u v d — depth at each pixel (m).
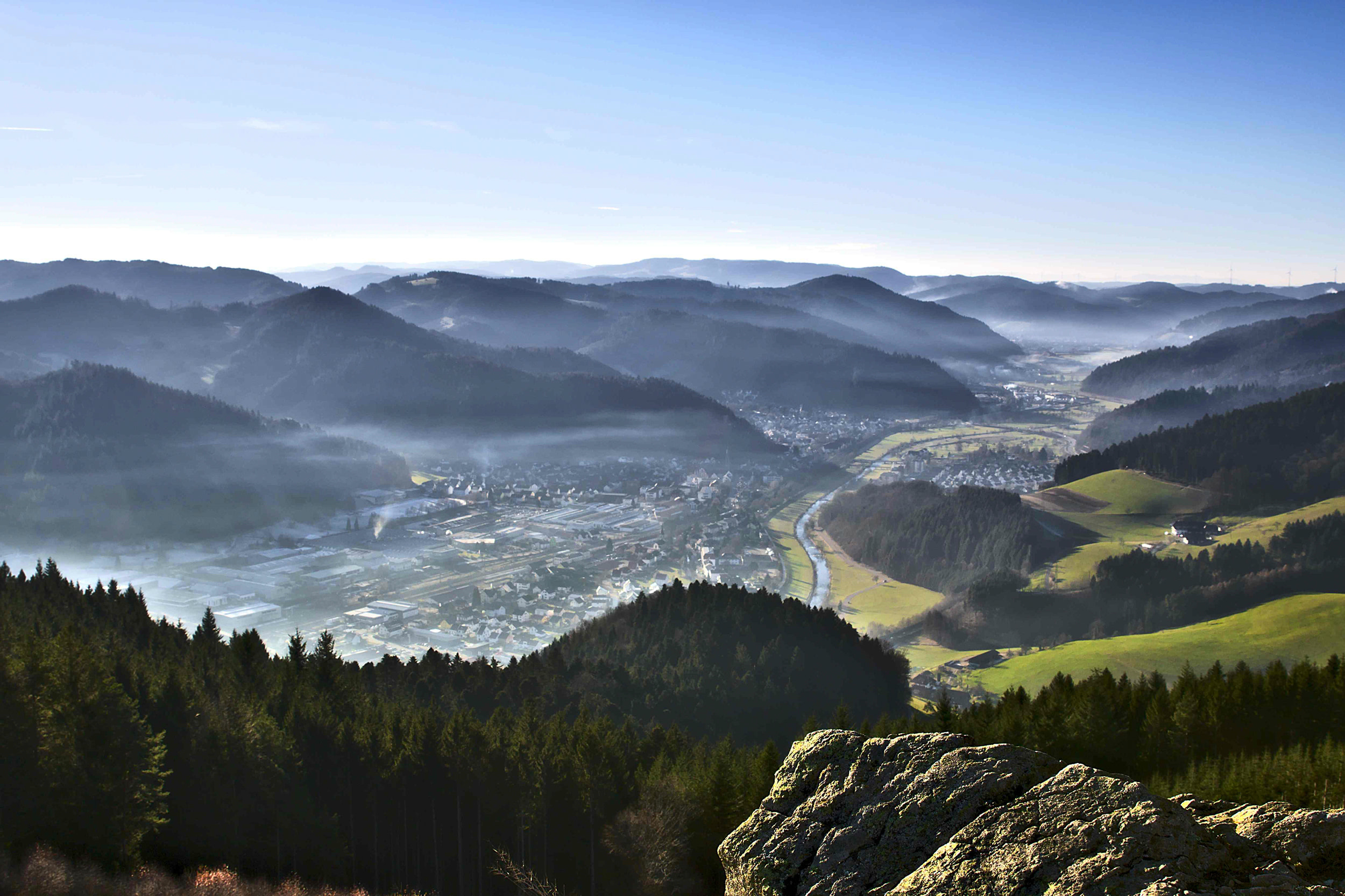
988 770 20.39
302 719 69.94
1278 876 16.39
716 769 63.09
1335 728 79.38
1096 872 16.64
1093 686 88.31
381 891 62.59
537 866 65.75
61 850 49.38
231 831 60.16
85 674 53.56
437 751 67.50
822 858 20.81
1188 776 68.69
